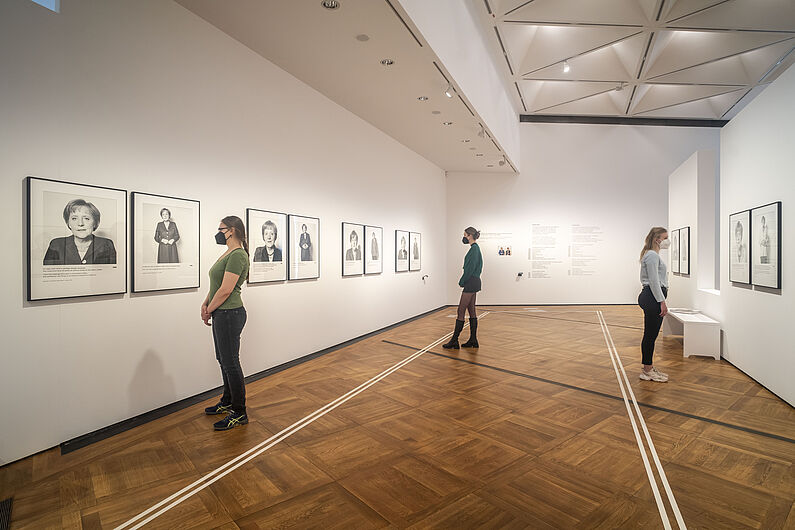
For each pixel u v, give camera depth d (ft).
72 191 9.20
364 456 8.73
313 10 11.76
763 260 13.19
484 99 21.98
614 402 12.09
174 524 6.42
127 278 10.46
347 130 20.45
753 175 14.11
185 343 12.05
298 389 13.24
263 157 14.99
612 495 7.26
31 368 8.61
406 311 28.12
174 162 11.68
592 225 36.27
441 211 34.65
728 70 27.84
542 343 20.34
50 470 8.07
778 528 6.34
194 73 12.26
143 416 10.83
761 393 12.87
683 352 17.93
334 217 19.48
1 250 8.10
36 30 8.62
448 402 12.07
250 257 14.34
